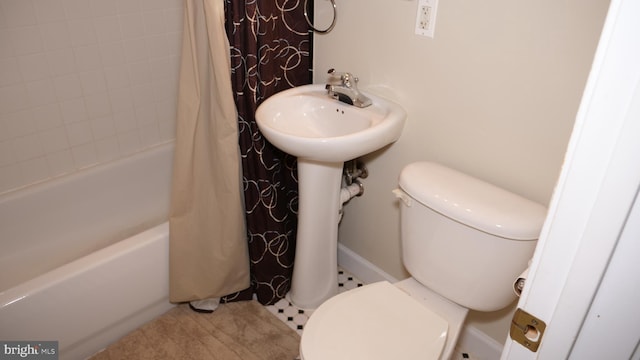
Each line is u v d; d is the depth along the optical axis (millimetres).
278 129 1522
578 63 1193
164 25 2131
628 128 401
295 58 1811
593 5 1125
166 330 1833
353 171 1900
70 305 1557
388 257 1994
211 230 1801
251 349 1775
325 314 1342
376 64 1673
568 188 457
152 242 1722
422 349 1240
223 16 1466
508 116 1379
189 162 1660
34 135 1891
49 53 1824
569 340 511
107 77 2025
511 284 1311
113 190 2162
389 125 1520
